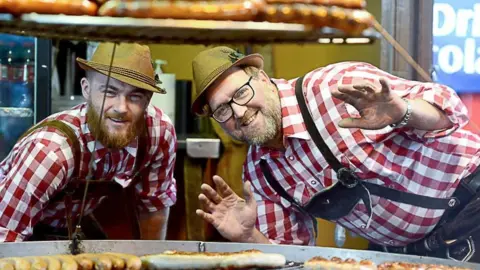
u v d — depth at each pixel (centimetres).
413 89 234
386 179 248
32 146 253
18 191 250
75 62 380
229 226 239
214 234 388
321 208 260
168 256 213
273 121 244
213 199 239
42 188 251
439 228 261
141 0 147
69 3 147
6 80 364
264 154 259
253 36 157
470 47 359
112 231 287
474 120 361
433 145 244
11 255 216
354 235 290
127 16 147
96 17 147
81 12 148
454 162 249
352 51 381
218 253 216
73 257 208
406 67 357
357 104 206
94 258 208
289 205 267
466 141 251
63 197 266
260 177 267
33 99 367
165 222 304
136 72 249
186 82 407
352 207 255
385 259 217
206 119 405
